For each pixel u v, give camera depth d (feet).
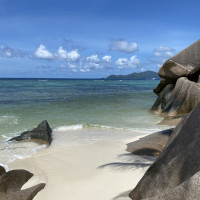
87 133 46.80
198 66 69.77
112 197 16.74
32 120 59.26
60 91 178.19
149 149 30.86
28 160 30.50
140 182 15.33
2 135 45.19
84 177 22.95
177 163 12.92
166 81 76.48
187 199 9.86
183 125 15.37
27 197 19.36
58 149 36.01
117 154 31.81
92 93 160.66
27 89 198.18
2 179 21.33
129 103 98.07
